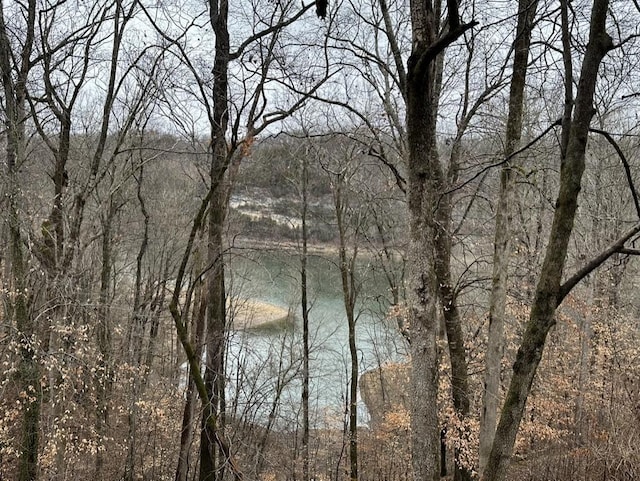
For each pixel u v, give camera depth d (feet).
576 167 11.78
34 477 29.07
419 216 13.44
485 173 32.19
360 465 53.83
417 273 13.47
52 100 35.86
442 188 30.78
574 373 51.06
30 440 28.96
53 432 31.40
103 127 36.32
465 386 35.22
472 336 42.55
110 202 47.67
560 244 11.98
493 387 26.13
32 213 32.30
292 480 45.68
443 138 37.52
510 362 41.29
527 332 12.32
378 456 54.90
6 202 30.37
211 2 28.02
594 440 41.55
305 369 53.11
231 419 35.76
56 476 31.48
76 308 33.86
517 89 25.07
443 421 35.55
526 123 34.42
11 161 29.32
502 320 26.20
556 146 25.29
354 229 54.13
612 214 48.37
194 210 63.62
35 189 38.73
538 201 44.75
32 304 30.53
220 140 26.53
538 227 46.21
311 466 50.72
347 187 48.19
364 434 60.08
